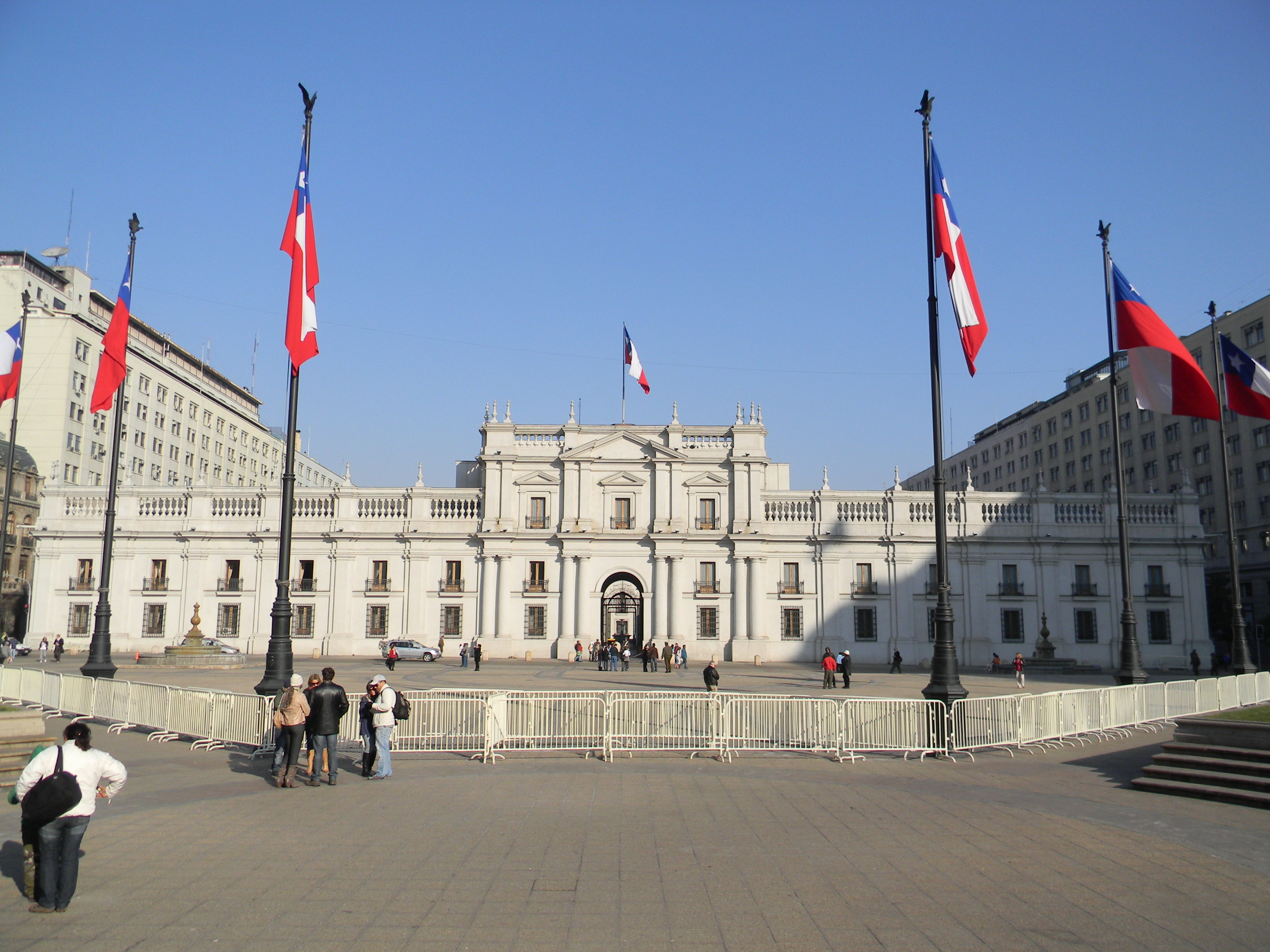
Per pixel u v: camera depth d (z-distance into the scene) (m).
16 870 11.45
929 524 69.69
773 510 70.69
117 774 10.55
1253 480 75.38
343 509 69.81
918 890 11.06
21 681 30.56
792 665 66.94
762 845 13.04
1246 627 75.06
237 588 68.44
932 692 21.61
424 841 13.08
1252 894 11.09
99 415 84.75
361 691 36.72
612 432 71.44
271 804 15.58
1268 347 73.00
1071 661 62.00
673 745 21.38
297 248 23.47
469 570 69.62
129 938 9.21
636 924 9.77
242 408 117.94
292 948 8.98
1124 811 15.62
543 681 46.00
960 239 23.39
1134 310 28.36
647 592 69.69
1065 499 69.94
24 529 75.44
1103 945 9.37
